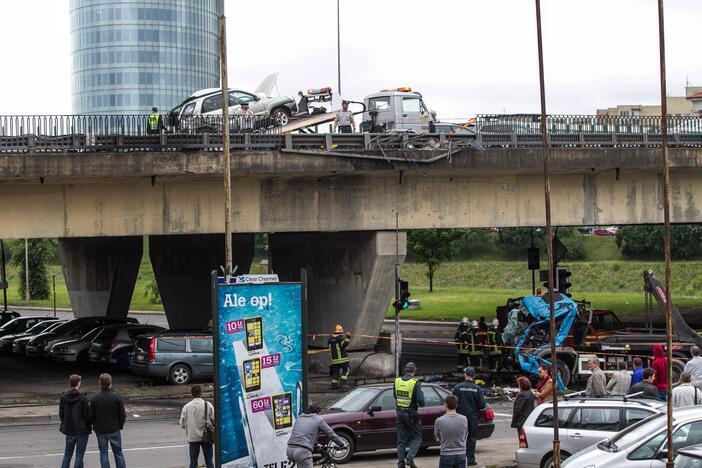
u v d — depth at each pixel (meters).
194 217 34.41
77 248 50.09
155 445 22.83
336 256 37.78
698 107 120.38
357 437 20.31
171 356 33.88
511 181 37.09
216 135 32.78
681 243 99.44
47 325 48.16
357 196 35.69
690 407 15.59
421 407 19.89
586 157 35.66
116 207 33.91
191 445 17.45
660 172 38.50
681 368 30.41
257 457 15.01
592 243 108.31
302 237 39.50
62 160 31.17
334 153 33.38
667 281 14.02
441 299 81.88
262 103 38.88
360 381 34.50
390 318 66.31
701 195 38.97
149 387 33.47
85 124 31.95
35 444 23.00
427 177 36.22
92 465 20.22
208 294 46.38
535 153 35.09
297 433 15.21
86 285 49.72
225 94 27.62
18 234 33.16
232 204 34.81
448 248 87.88
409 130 35.91
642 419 16.97
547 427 17.80
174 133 32.50
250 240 47.31
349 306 37.12
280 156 32.97
